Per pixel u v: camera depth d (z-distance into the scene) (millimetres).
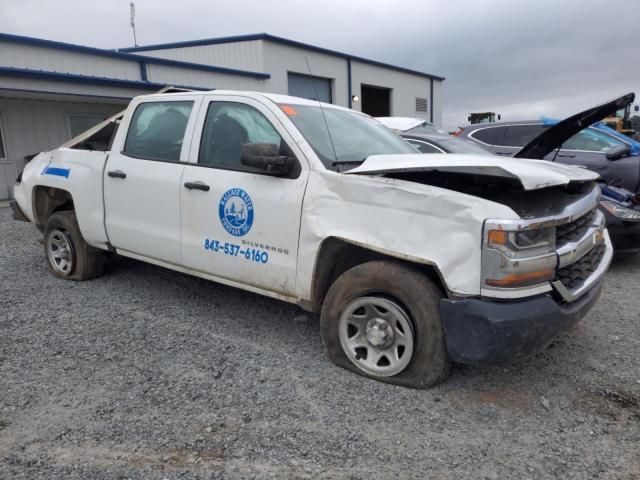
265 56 18516
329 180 3400
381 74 25109
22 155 13742
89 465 2541
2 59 11719
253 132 3883
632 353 3928
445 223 2986
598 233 3613
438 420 2996
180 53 19891
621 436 2867
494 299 2910
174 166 4250
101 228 4887
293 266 3570
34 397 3145
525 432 2902
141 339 4027
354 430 2881
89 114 15008
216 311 4656
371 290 3307
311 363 3660
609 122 19750
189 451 2666
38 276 5645
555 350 3959
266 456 2641
